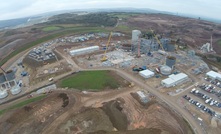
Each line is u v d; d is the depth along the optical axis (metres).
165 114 72.31
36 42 168.62
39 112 74.88
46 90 92.12
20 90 93.62
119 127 65.12
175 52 146.12
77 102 79.25
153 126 65.62
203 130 65.25
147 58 131.50
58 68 115.94
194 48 169.88
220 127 66.62
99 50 148.75
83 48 145.50
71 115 71.19
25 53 147.00
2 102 84.81
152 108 76.00
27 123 69.06
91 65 120.88
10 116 71.56
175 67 116.62
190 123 68.62
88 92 87.50
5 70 118.31
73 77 104.69
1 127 66.75
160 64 120.38
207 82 99.06
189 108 76.81
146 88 91.69
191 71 111.50
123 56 136.00
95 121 68.19
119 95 85.06
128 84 95.06
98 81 97.88
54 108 77.19
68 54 140.00
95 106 76.50
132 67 115.69
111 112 71.94
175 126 65.88
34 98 85.75
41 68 116.44
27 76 110.38
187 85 95.38
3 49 155.00
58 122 67.75
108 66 118.81
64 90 90.62
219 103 79.62
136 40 146.38
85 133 62.84
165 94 86.81
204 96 84.19
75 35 192.12
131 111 74.00
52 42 168.00
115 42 170.12
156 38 153.00
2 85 98.19
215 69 120.69
